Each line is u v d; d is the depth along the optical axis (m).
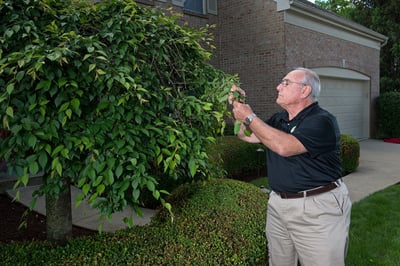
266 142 2.00
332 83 10.99
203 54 2.69
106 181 1.76
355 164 7.19
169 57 2.50
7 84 1.72
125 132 1.88
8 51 1.95
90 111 1.99
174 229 2.60
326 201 2.07
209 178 2.61
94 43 1.88
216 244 2.36
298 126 2.11
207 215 2.82
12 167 1.74
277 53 8.97
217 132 2.55
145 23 2.27
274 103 9.09
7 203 4.60
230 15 9.88
